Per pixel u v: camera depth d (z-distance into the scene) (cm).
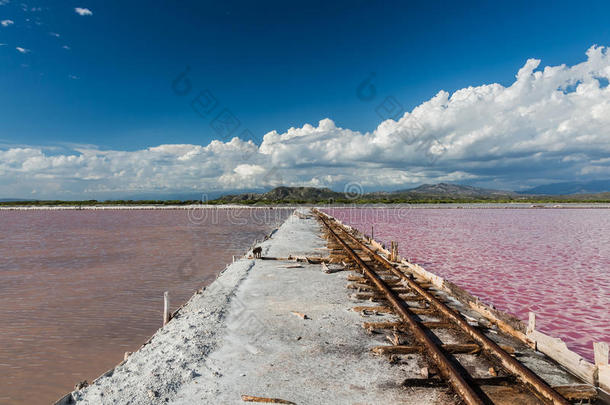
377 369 543
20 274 1568
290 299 931
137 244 2609
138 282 1416
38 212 8606
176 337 677
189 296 1214
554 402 442
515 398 461
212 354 599
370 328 707
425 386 493
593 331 930
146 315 1012
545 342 603
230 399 460
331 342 649
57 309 1064
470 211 7956
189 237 3070
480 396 464
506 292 1307
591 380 498
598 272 1655
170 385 496
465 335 676
